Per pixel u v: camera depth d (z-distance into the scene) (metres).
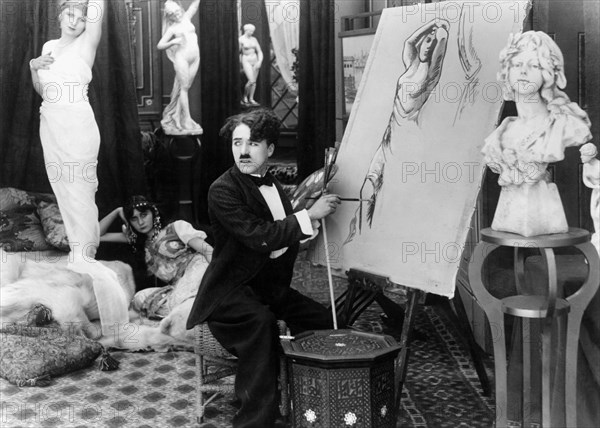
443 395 4.30
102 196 6.48
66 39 5.43
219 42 7.73
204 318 3.80
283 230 3.72
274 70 9.42
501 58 3.30
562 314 3.17
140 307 5.57
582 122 3.17
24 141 6.16
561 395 3.47
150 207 5.89
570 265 3.67
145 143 7.55
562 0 3.90
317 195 4.19
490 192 4.56
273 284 4.07
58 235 5.75
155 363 4.98
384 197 3.91
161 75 8.02
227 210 3.78
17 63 6.05
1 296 5.07
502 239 3.17
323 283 6.93
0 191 5.86
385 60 4.22
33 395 4.42
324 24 7.43
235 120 3.89
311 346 3.44
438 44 3.92
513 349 3.85
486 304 3.34
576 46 3.90
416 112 3.90
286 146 9.52
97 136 5.48
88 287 5.33
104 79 6.39
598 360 3.36
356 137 4.23
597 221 3.29
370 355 3.26
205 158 7.82
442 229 3.56
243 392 3.60
